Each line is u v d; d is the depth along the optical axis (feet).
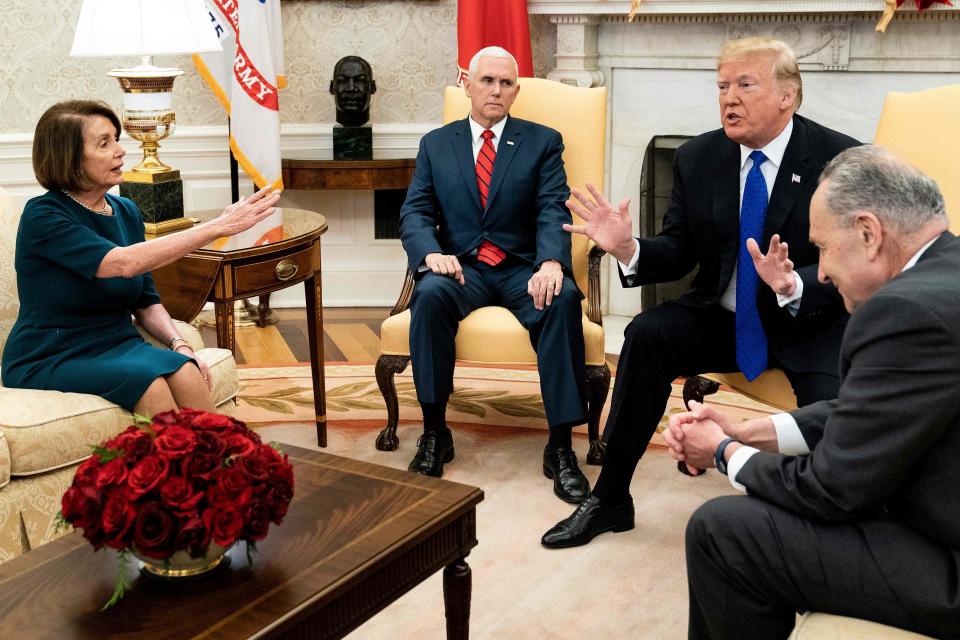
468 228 11.28
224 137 15.97
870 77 13.85
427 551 6.22
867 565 5.32
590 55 15.30
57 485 7.93
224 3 14.61
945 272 5.27
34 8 14.55
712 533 5.72
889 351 5.18
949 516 5.19
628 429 9.07
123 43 10.18
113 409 8.21
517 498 10.00
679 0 14.10
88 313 8.70
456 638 6.79
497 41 14.94
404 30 16.19
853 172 5.54
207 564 5.47
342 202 16.79
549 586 8.36
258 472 5.30
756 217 9.12
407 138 16.51
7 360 8.67
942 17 13.14
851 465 5.27
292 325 15.98
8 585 5.46
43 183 8.64
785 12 13.73
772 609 5.69
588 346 10.56
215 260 9.67
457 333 10.62
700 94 14.92
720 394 13.05
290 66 16.21
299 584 5.44
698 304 9.47
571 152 11.59
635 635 7.66
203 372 8.84
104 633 5.00
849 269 5.60
